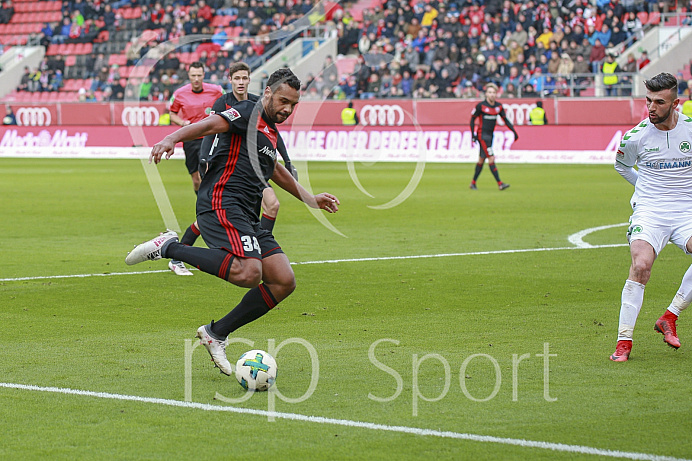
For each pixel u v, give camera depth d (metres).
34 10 132.75
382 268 30.42
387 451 12.74
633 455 12.50
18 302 24.59
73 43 124.88
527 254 33.53
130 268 30.59
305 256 33.25
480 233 39.91
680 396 15.46
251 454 12.66
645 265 18.25
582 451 12.69
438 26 107.94
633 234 18.97
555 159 86.31
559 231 40.41
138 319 22.39
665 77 18.33
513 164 86.81
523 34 102.69
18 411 14.70
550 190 61.78
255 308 17.00
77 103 102.50
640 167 19.53
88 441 13.22
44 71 120.75
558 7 102.94
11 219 45.84
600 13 102.31
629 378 16.67
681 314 22.81
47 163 93.25
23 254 33.81
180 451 12.80
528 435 13.41
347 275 29.03
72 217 46.78
